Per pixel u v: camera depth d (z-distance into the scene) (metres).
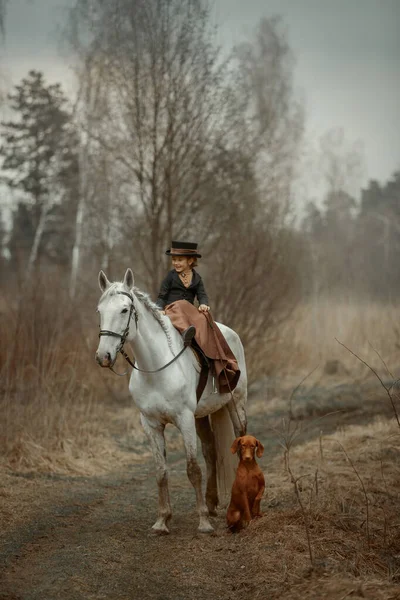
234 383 7.89
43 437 10.59
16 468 9.58
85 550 6.79
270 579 5.96
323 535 6.82
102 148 14.36
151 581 6.11
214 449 8.16
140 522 7.77
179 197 13.73
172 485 9.34
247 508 7.23
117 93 13.52
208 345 7.70
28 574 6.18
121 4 13.17
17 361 12.27
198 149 13.38
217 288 14.38
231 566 6.40
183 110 13.17
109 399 14.36
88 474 9.81
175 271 8.18
